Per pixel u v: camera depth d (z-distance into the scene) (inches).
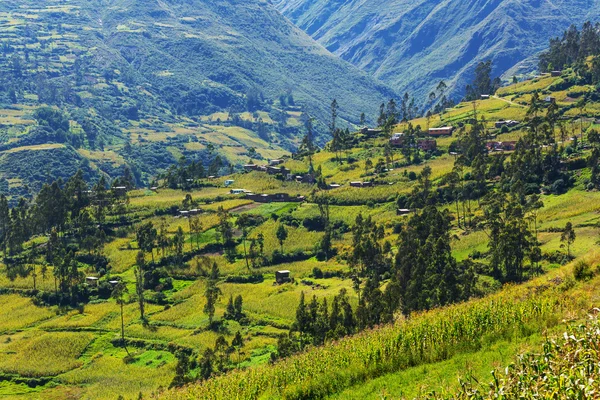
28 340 5378.9
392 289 4087.1
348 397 1638.8
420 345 1835.6
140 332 5349.4
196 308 5693.9
